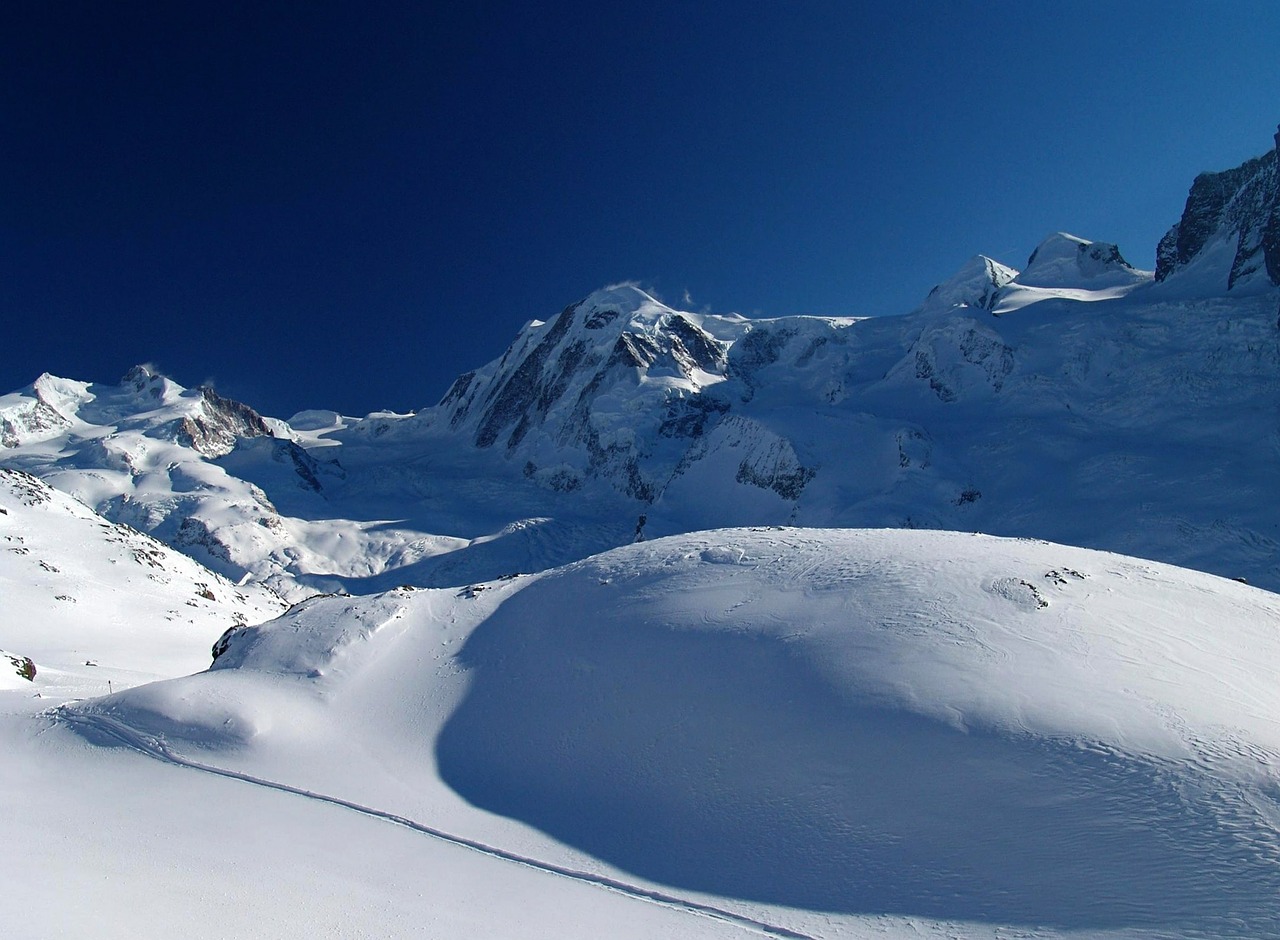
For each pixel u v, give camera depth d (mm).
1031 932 12922
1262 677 19000
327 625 29859
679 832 17234
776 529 32719
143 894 12930
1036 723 16859
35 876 13086
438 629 29625
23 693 29484
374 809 18844
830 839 15875
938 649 20047
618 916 13992
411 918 13086
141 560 61375
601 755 20641
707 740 19703
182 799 18891
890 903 14125
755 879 15352
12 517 58156
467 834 17641
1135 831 14172
